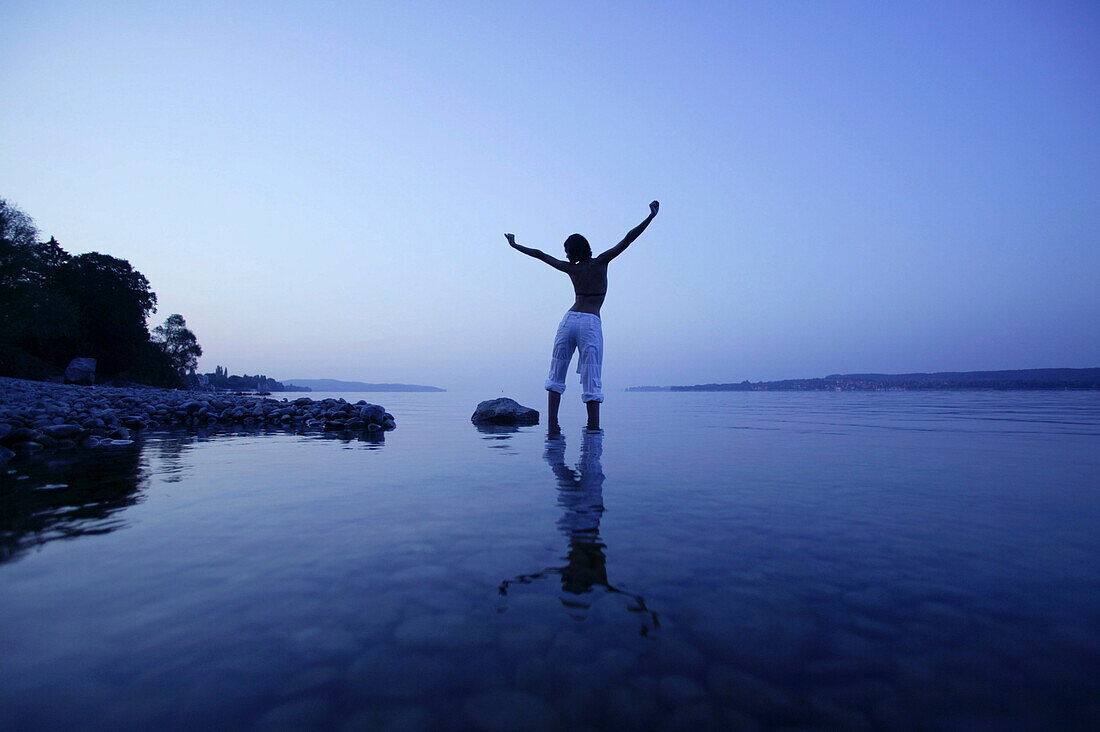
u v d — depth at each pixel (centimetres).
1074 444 457
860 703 86
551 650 101
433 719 81
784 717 82
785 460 365
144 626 110
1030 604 123
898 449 424
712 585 134
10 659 97
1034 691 89
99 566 146
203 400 934
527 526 190
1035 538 175
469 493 250
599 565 149
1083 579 139
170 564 149
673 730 79
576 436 564
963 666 96
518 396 2312
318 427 702
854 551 162
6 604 120
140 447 452
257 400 966
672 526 190
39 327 3162
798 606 121
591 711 84
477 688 89
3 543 168
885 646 103
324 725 80
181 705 84
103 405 836
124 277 4653
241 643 104
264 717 81
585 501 232
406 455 397
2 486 268
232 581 136
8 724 79
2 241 2955
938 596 127
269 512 211
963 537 177
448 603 122
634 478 292
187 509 216
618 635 107
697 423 760
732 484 273
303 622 112
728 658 99
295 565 148
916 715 83
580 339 634
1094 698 87
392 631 109
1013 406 1312
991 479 285
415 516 205
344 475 303
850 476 296
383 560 152
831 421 788
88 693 87
